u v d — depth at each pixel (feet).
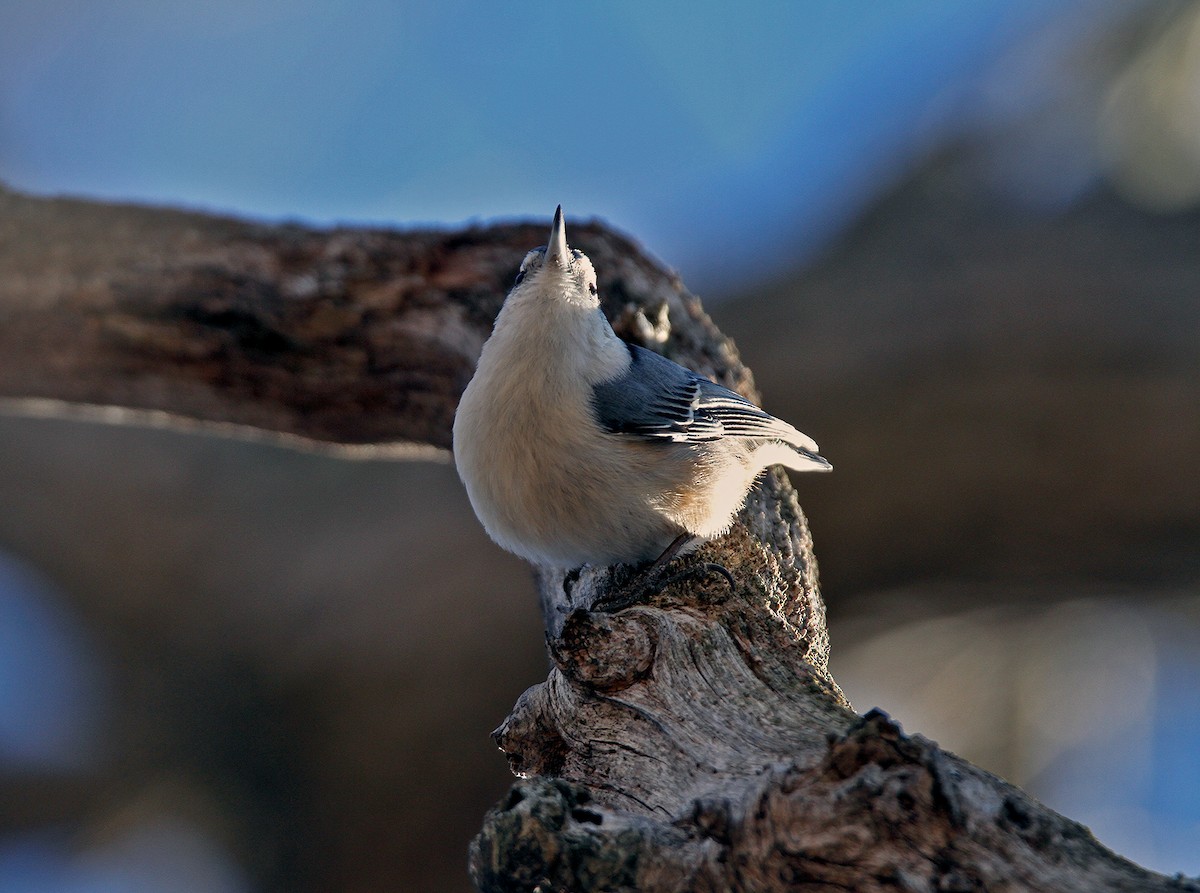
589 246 27.14
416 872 37.09
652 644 16.51
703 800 13.38
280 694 39.91
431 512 41.27
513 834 12.98
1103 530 35.04
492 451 19.85
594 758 15.85
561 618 22.20
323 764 38.73
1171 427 33.50
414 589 39.42
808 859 12.17
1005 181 42.27
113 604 41.91
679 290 27.58
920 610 39.96
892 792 12.07
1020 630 44.50
